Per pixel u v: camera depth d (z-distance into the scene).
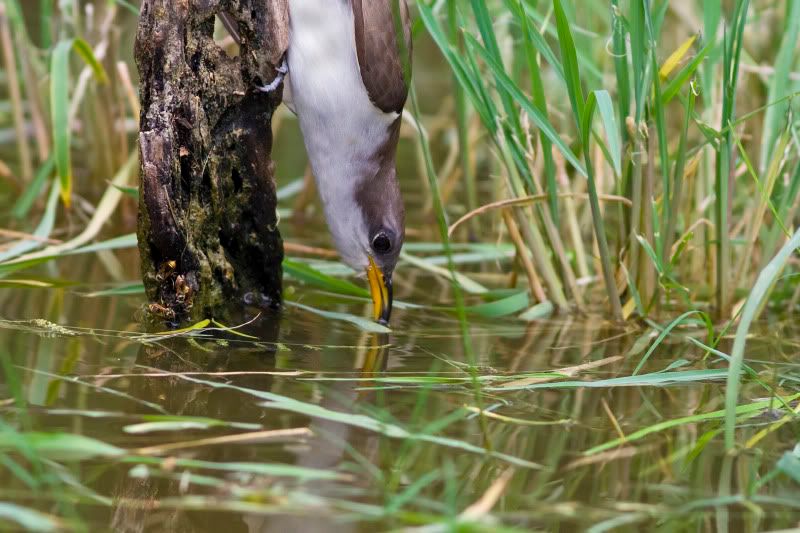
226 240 8.12
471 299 9.52
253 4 7.50
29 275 9.04
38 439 4.70
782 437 5.80
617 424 5.95
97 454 5.02
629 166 8.56
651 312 8.77
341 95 8.21
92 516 4.41
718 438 5.77
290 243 10.58
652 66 7.83
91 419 5.45
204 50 7.35
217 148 7.70
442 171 13.41
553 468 5.20
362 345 7.57
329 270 10.02
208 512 4.53
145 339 7.22
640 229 8.55
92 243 10.38
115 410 5.63
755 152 10.66
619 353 7.65
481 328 8.40
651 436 5.76
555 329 8.45
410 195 13.42
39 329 7.30
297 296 9.13
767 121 8.88
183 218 7.40
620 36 7.99
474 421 5.87
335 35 7.96
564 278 9.23
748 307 5.90
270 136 7.95
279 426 5.55
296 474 4.78
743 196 10.56
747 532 4.55
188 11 7.12
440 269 9.95
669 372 6.81
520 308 8.86
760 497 4.93
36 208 11.70
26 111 15.55
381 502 4.67
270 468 4.78
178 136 7.27
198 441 5.22
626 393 6.63
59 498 4.55
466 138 11.03
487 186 13.69
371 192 8.74
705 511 4.75
